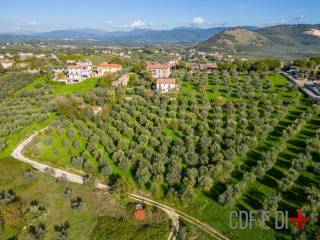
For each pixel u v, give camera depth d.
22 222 61.75
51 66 184.88
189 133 92.88
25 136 100.94
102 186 78.62
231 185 71.56
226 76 139.88
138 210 69.31
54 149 91.88
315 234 57.19
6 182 74.75
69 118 107.94
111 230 63.62
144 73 148.62
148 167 80.75
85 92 129.75
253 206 67.31
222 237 62.34
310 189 65.56
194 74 151.88
